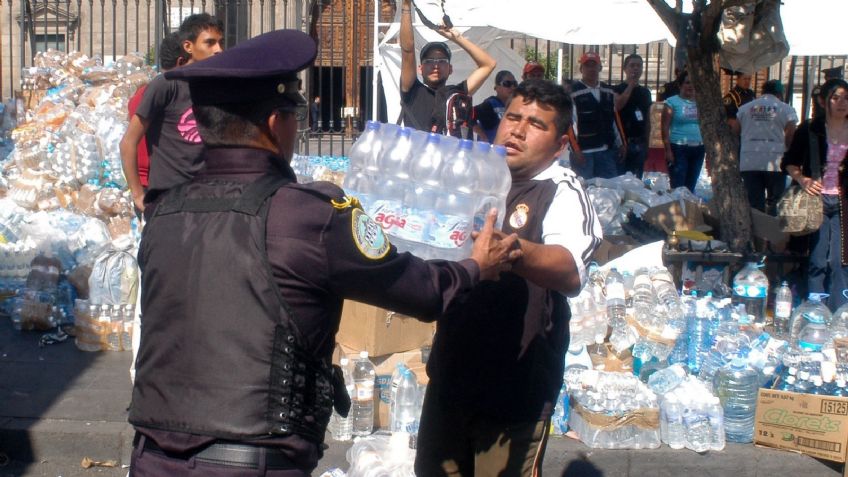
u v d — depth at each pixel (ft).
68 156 26.91
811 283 22.63
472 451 10.54
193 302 7.10
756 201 35.24
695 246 21.16
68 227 24.93
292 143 7.72
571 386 16.56
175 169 16.19
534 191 9.98
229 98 7.32
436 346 10.36
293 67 7.36
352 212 7.27
